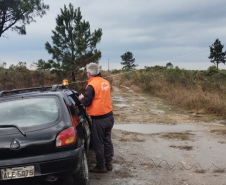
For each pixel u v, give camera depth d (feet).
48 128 11.71
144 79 71.31
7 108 12.91
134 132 26.21
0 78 50.19
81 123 14.07
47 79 52.75
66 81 17.11
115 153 19.60
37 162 11.10
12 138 11.27
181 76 61.36
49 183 14.07
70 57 45.27
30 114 12.44
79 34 45.93
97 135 15.35
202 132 25.96
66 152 11.48
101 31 47.14
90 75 15.49
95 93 15.03
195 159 18.10
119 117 33.76
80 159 11.91
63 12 46.70
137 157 18.66
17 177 11.00
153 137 24.25
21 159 11.08
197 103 39.01
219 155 18.89
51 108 12.67
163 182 14.37
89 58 45.57
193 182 14.33
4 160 11.04
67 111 12.65
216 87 47.78
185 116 34.12
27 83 49.49
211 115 34.50
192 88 48.37
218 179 14.70
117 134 25.38
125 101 48.80
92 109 15.19
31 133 11.46
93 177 15.14
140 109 39.75
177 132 26.03
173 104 44.37
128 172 15.85
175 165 16.99
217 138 23.63
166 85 58.39
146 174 15.53
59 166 11.28
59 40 45.73
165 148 20.80
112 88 69.46
